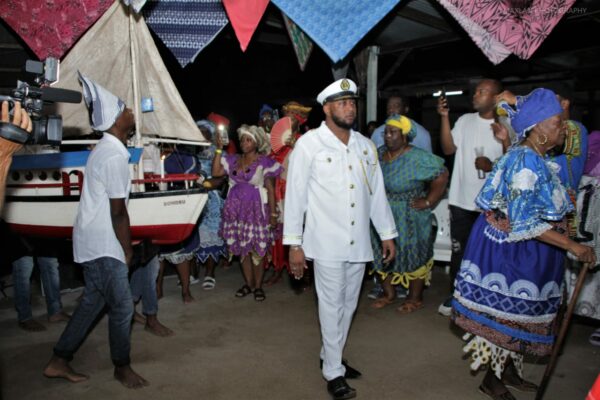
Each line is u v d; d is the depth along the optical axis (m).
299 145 3.01
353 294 3.12
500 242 2.71
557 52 6.98
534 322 2.67
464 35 5.53
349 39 3.85
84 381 3.22
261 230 4.79
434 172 4.18
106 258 2.91
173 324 4.21
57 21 3.80
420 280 4.46
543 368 3.38
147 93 4.03
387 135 4.25
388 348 3.72
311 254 3.01
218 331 4.06
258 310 4.56
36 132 2.13
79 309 3.10
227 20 4.18
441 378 3.26
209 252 5.05
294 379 3.25
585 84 8.18
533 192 2.53
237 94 9.20
